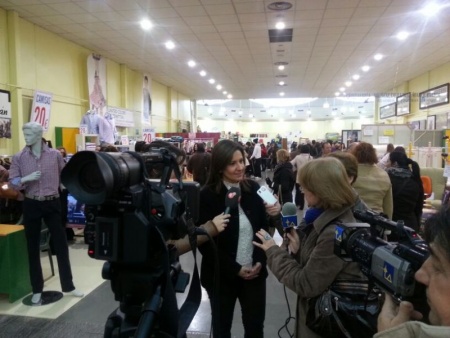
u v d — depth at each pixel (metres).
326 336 1.20
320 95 16.53
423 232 0.64
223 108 28.70
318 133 29.41
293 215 1.58
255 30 6.93
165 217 1.00
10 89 5.79
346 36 7.34
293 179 5.49
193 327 2.53
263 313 1.68
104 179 0.84
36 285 2.93
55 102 7.00
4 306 2.88
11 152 5.80
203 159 2.72
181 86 14.02
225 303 1.64
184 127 15.73
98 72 8.52
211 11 5.94
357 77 12.04
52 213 2.98
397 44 7.95
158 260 1.00
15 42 5.77
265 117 29.86
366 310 1.13
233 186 1.59
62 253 3.05
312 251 1.25
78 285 3.32
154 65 10.05
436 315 0.60
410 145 6.44
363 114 27.73
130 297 1.04
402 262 0.72
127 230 0.94
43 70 6.63
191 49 8.30
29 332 2.49
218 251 1.62
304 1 5.54
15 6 5.59
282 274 1.31
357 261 0.93
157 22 6.44
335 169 1.23
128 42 7.67
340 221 1.19
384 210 2.59
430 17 6.21
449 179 4.68
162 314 0.99
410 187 2.83
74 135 6.87
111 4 5.59
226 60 9.44
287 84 13.43
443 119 10.15
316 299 1.22
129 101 10.45
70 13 5.92
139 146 2.83
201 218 1.63
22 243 3.06
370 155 2.58
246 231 1.66
